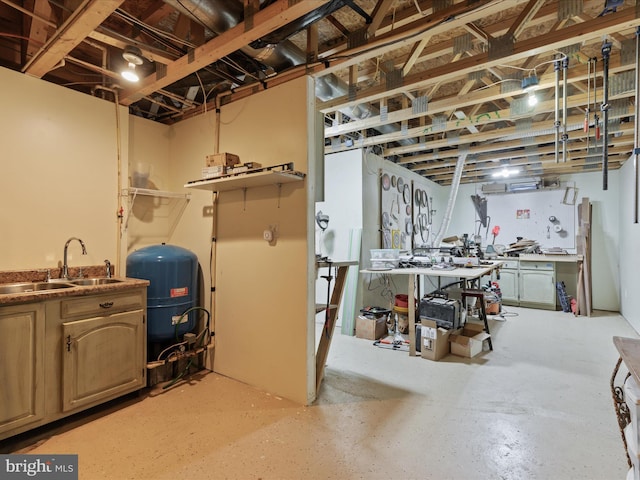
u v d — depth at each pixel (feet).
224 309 9.93
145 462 5.96
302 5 5.86
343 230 15.39
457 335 11.87
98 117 9.59
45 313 6.77
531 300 19.74
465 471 5.72
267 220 8.97
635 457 3.79
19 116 8.13
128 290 8.18
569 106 10.23
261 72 9.18
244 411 7.79
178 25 8.03
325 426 7.13
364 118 11.94
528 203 21.63
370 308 14.70
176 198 11.37
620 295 18.38
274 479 5.54
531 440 6.59
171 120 11.59
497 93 9.50
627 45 7.49
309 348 8.20
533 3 6.72
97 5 5.80
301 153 8.32
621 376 9.68
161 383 9.25
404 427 7.07
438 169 20.44
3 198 7.89
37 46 7.97
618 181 18.72
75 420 7.36
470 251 17.33
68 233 8.97
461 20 6.25
